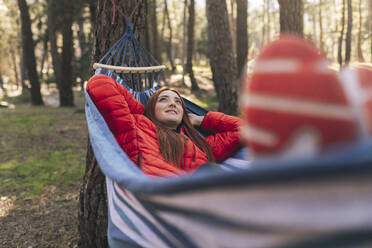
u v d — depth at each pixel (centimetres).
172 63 2691
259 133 66
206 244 79
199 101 1480
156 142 217
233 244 70
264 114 65
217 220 72
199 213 76
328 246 57
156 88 291
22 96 2091
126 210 129
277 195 59
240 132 240
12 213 395
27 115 1229
